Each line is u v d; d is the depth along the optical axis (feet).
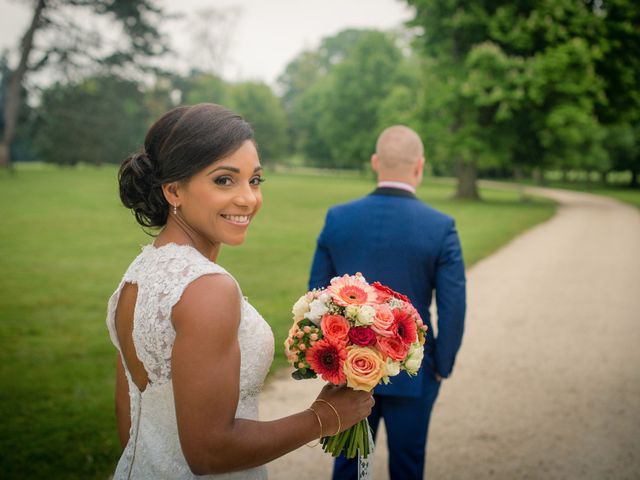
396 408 7.49
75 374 14.08
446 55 81.56
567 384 13.93
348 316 4.18
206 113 3.80
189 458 3.31
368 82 139.54
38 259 30.35
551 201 88.07
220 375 3.29
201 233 4.00
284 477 9.73
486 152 77.25
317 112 183.62
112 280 25.68
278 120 186.19
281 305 21.27
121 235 39.60
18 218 47.29
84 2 119.65
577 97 74.49
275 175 175.94
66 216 49.47
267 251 34.30
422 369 7.47
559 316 20.51
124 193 4.04
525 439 11.09
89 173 130.11
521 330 18.72
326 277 8.26
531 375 14.56
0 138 127.24
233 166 3.72
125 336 3.94
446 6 77.61
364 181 143.84
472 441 11.05
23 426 11.09
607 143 126.52
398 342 4.22
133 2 126.11
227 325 3.36
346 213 8.06
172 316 3.42
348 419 4.09
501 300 23.04
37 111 129.18
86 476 9.31
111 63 133.18
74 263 29.53
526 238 42.93
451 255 7.45
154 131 3.90
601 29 74.95
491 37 77.66
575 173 181.78
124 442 4.49
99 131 141.49
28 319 19.19
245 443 3.37
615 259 33.30
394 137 7.97
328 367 4.03
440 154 80.69
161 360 3.50
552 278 27.58
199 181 3.71
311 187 110.11
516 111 78.64
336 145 150.30
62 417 11.53
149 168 3.89
